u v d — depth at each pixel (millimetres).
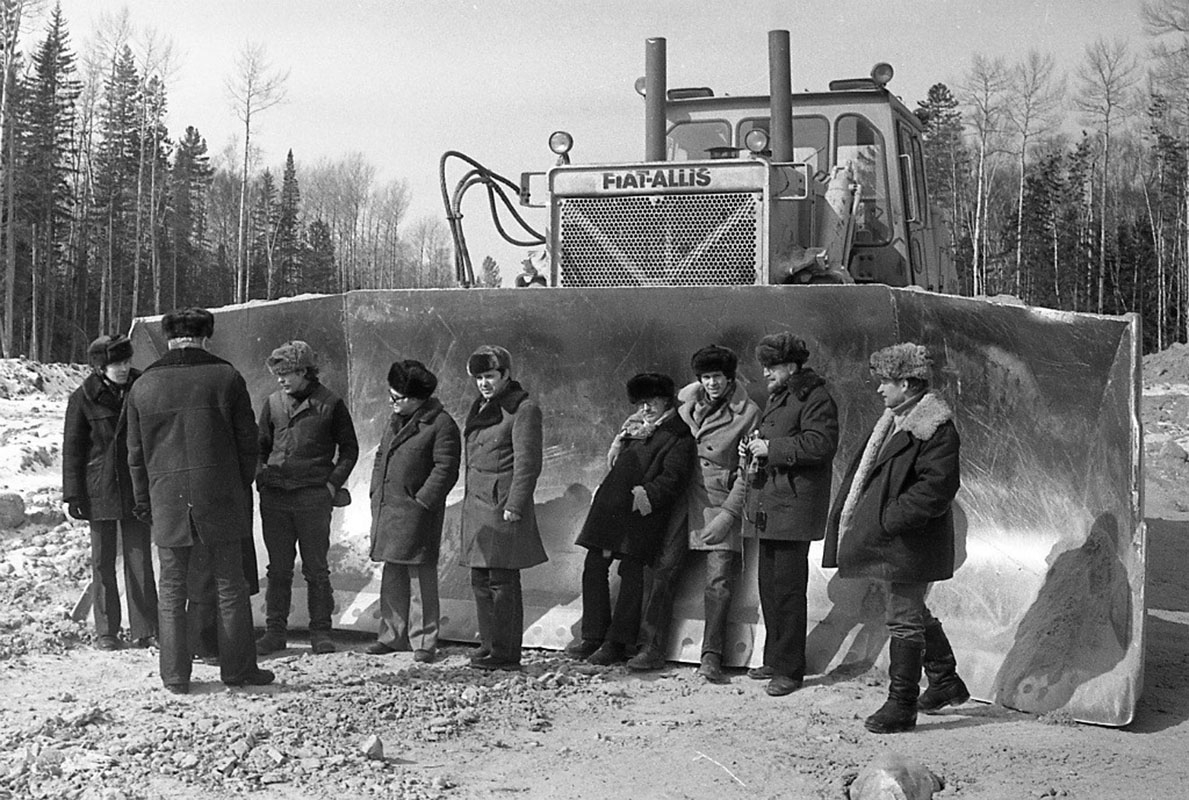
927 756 5566
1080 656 6363
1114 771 5383
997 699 6457
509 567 7027
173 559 6449
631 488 7176
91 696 6348
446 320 8297
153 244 60688
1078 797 5059
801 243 8180
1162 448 17547
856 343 7469
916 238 10305
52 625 7777
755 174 7699
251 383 8734
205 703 6207
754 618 7262
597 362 8047
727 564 7047
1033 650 6516
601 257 8016
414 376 7289
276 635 7508
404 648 7496
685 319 7762
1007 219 65750
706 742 5738
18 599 8453
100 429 7418
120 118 65938
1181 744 5812
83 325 60531
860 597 7223
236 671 6508
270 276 72562
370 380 8539
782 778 5262
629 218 7961
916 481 5871
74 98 63812
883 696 6590
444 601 7945
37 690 6441
